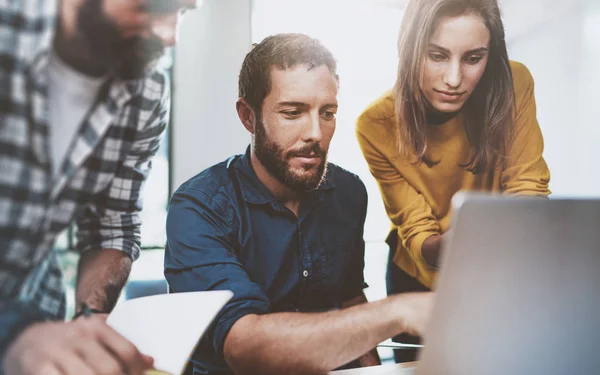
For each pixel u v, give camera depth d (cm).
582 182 213
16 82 74
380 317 89
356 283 163
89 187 93
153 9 77
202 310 79
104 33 75
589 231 56
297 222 150
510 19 202
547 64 207
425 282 198
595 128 213
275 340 94
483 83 198
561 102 210
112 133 94
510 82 201
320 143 154
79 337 62
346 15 215
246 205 143
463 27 194
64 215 90
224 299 80
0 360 59
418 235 198
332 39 214
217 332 102
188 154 254
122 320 80
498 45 199
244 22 246
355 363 148
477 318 56
